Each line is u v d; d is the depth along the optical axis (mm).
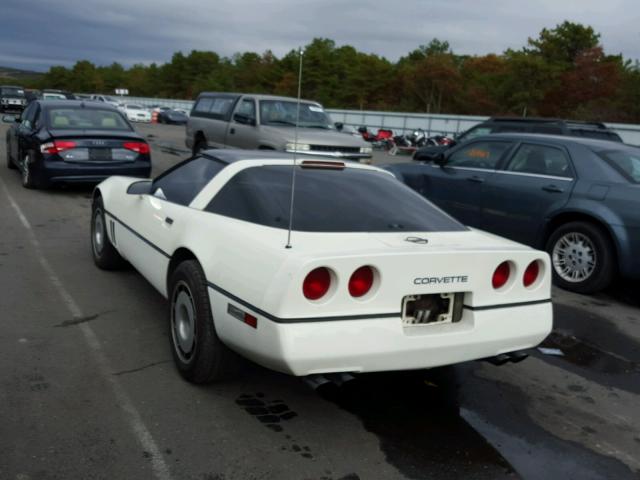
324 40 85125
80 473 2740
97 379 3650
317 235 3293
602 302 6188
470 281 3240
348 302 2963
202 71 110625
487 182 7352
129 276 5734
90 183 10742
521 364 4418
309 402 3551
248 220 3506
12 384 3514
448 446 3189
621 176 6289
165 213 4203
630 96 45094
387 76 76875
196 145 14305
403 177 8484
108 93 133625
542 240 6781
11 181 11102
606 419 3648
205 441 3064
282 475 2834
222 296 3275
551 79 55156
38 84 151000
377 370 3082
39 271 5746
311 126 12219
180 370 3717
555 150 6875
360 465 2959
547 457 3158
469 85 65250
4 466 2748
